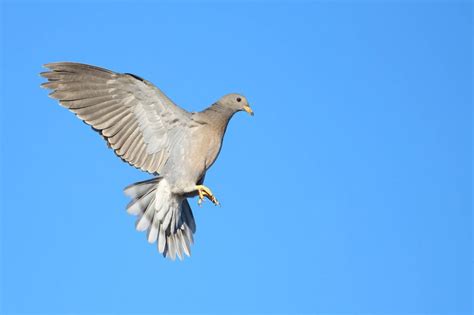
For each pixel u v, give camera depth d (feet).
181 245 54.39
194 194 53.26
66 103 52.03
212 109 54.54
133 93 52.65
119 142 52.65
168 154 53.06
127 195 52.39
